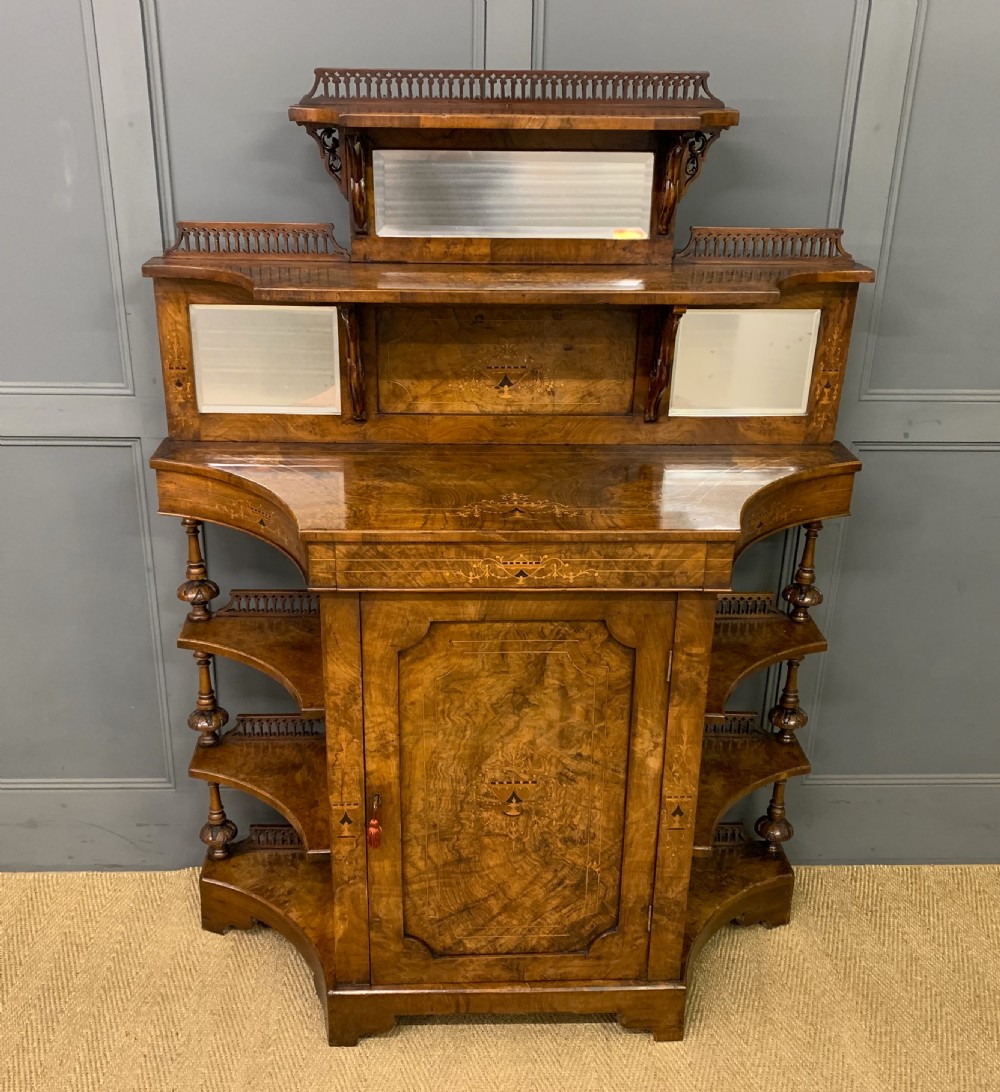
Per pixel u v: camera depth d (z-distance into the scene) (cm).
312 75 210
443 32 208
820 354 215
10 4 203
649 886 212
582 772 202
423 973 218
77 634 251
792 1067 217
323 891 240
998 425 239
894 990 237
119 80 208
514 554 180
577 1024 228
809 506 216
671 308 196
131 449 236
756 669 222
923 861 278
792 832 254
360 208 201
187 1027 224
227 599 249
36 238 219
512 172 201
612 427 218
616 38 209
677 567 183
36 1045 219
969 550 252
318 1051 220
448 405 215
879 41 210
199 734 260
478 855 209
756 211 223
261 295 183
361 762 199
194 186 217
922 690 264
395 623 188
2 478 237
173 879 267
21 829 266
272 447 215
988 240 226
